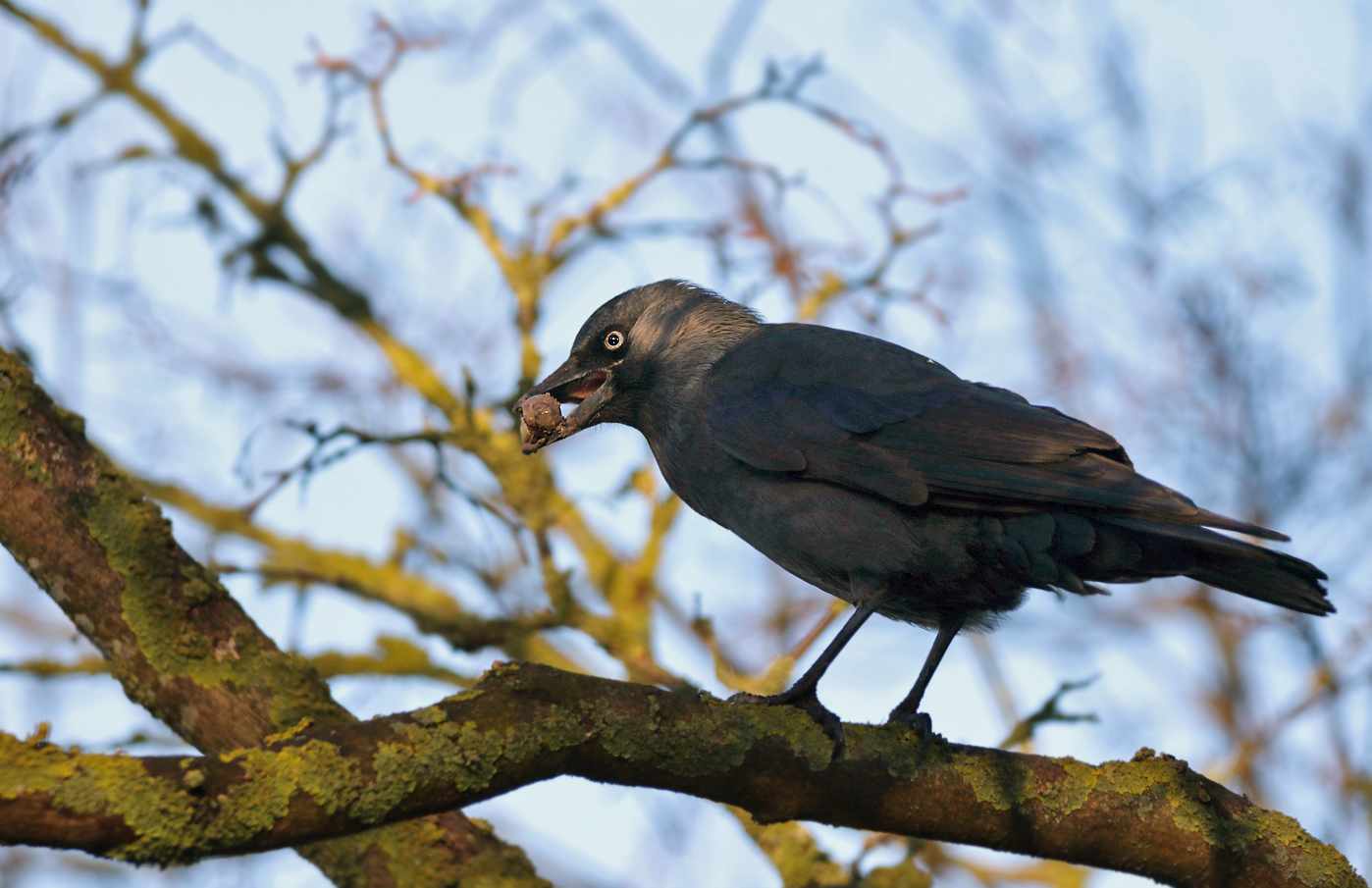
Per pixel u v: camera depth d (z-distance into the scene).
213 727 7.77
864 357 10.79
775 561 10.74
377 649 12.62
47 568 7.80
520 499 12.54
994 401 10.38
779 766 7.56
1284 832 8.41
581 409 11.48
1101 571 9.88
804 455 10.20
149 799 5.73
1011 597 10.12
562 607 12.42
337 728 6.41
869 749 7.88
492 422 13.54
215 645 7.90
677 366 11.33
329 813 6.18
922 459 9.97
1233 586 9.58
